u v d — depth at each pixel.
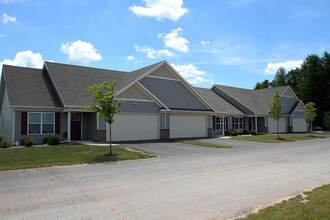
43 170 12.16
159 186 9.10
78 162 14.14
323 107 57.44
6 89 23.48
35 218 6.19
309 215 5.93
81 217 6.23
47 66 26.02
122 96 24.08
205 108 31.20
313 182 9.61
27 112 21.91
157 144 22.56
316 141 28.45
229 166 13.02
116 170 12.09
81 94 24.06
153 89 27.14
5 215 6.39
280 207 6.59
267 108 41.25
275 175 10.84
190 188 8.81
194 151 19.31
